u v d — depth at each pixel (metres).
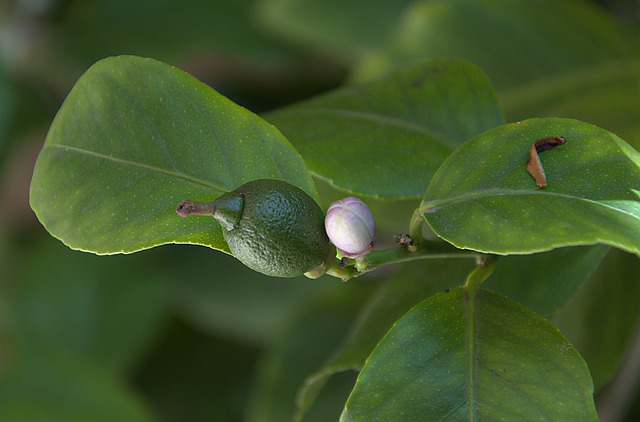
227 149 0.52
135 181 0.52
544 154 0.50
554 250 0.55
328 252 0.50
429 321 0.51
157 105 0.52
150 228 0.51
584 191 0.49
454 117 0.56
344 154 0.55
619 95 0.65
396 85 0.57
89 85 0.52
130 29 0.91
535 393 0.50
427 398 0.51
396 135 0.56
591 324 0.63
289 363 0.74
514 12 0.68
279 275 0.50
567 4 0.68
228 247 0.51
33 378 0.82
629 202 0.49
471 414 0.50
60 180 0.52
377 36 0.79
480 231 0.49
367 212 0.49
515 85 0.67
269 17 0.82
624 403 0.68
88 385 0.81
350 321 0.75
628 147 0.50
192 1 0.91
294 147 0.54
